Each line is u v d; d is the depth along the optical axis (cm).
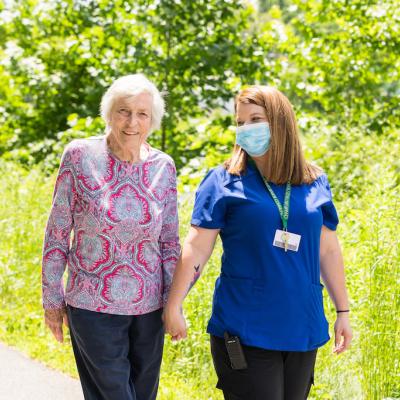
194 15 2233
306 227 570
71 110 2531
